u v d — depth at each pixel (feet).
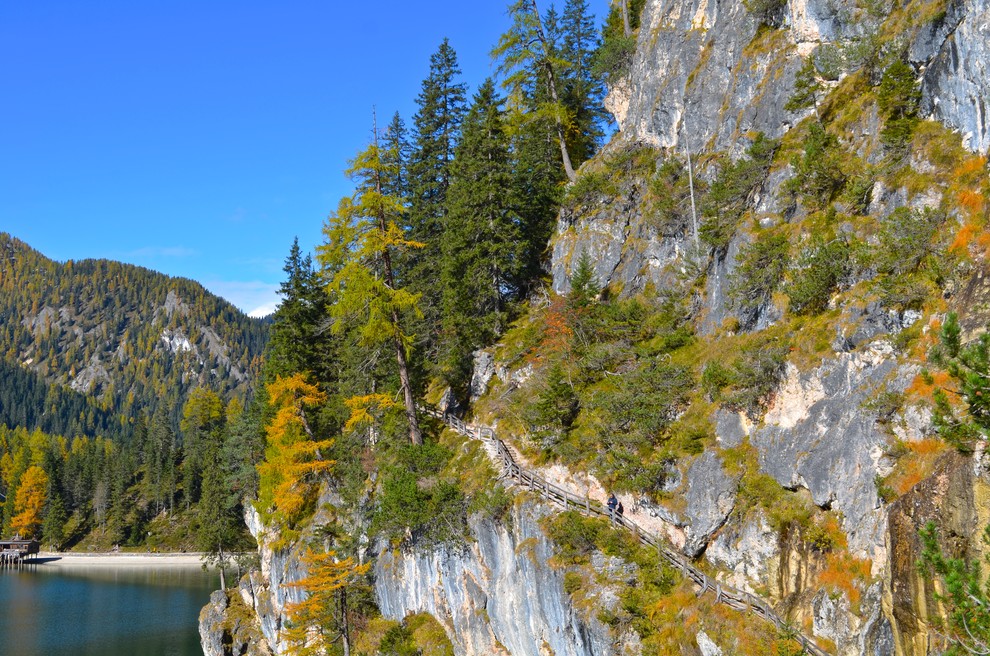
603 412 97.71
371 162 120.57
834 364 76.59
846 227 85.10
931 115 82.79
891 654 55.26
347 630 118.93
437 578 110.32
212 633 169.37
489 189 138.82
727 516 80.64
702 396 91.61
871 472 67.51
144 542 390.42
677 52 135.33
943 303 68.85
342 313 121.08
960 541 49.62
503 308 142.61
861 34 97.91
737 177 101.91
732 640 67.92
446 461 117.80
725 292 99.45
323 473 150.10
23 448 535.60
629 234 129.90
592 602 79.56
